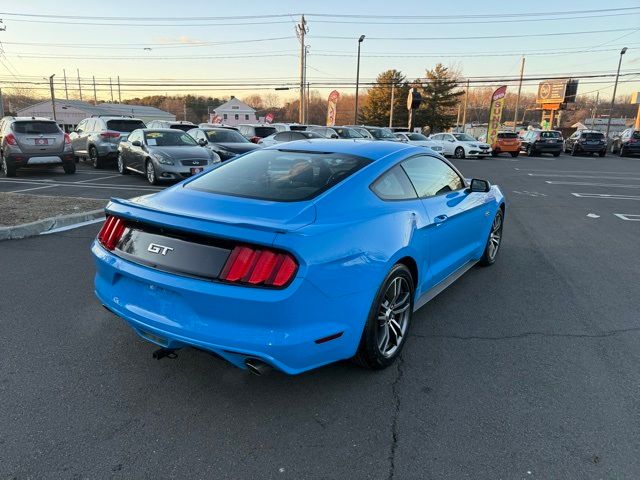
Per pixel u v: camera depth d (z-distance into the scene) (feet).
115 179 42.27
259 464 7.85
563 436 8.64
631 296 15.76
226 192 10.46
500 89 103.86
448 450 8.25
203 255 8.50
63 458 7.86
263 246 8.14
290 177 10.87
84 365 10.71
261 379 10.37
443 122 227.20
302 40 123.75
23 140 41.57
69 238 21.22
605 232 25.66
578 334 12.84
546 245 22.61
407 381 10.41
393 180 11.59
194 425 8.79
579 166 73.67
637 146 95.40
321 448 8.26
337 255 8.86
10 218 23.27
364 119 235.61
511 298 15.44
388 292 10.68
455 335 12.70
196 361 11.03
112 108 263.70
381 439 8.52
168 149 38.63
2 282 15.62
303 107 127.24
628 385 10.37
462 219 14.61
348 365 11.06
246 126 69.82
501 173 60.70
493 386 10.26
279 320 8.17
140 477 7.52
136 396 9.62
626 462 7.99
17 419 8.80
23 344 11.57
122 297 9.53
